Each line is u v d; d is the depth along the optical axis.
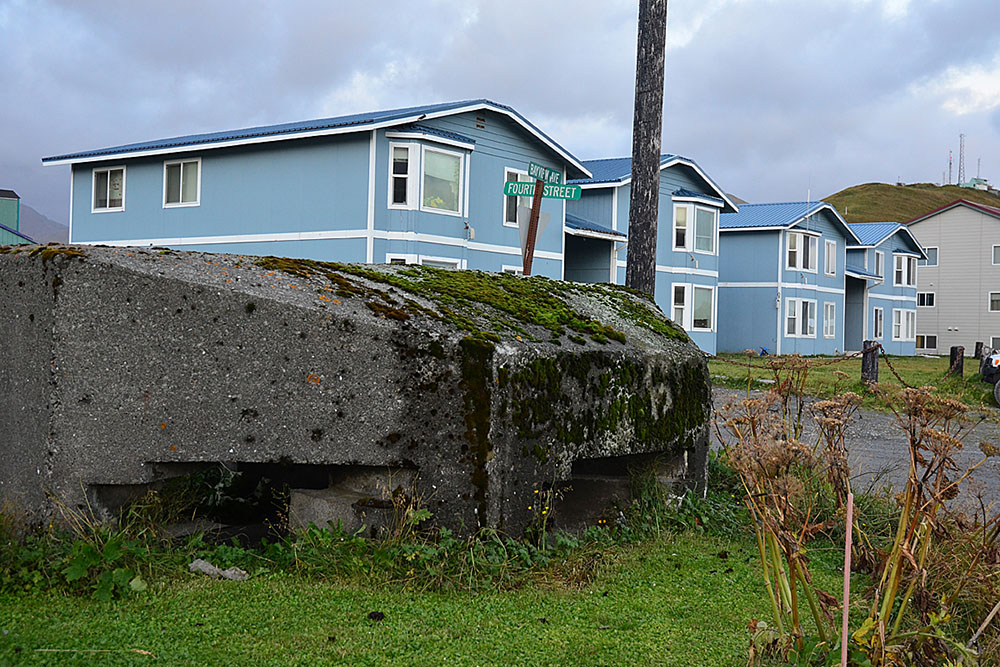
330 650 3.78
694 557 5.62
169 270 5.05
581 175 27.70
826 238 41.06
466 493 5.01
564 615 4.41
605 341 6.09
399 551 4.81
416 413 5.00
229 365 5.02
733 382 19.47
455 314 5.41
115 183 26.31
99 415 4.85
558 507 6.07
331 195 22.36
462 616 4.29
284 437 5.05
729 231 38.91
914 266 50.47
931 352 57.38
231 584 4.53
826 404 5.25
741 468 3.94
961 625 4.45
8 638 3.68
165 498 5.33
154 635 3.84
